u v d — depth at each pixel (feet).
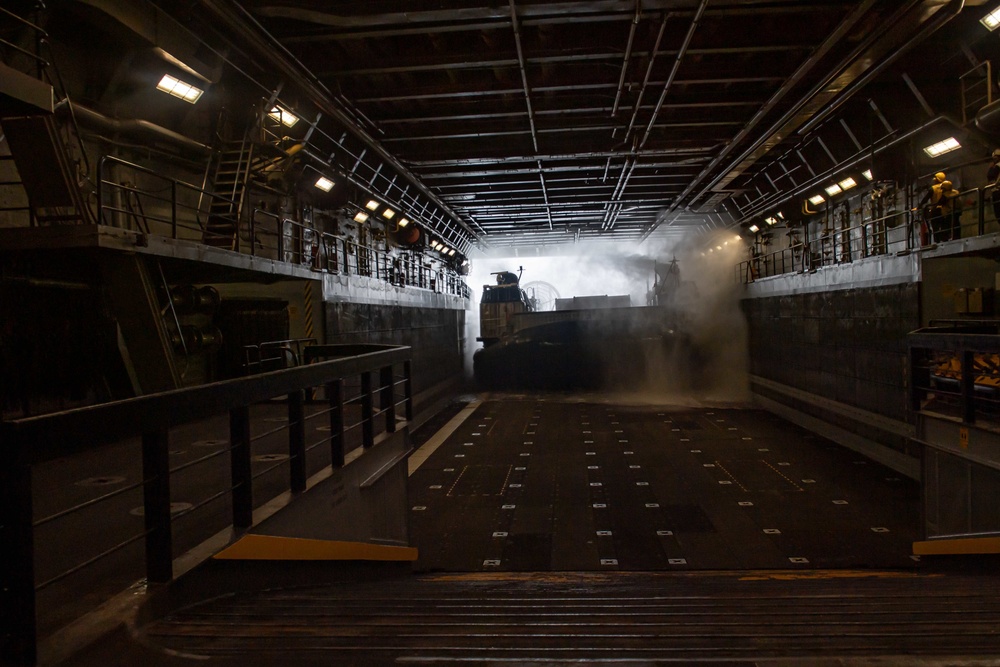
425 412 74.74
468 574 27.58
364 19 38.11
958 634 11.27
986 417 24.43
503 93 54.75
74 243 25.91
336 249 63.67
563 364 91.91
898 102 52.19
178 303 36.68
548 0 37.40
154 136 38.50
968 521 23.63
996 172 37.22
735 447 54.03
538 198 100.01
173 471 11.78
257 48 40.19
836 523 34.83
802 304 67.87
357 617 12.19
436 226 109.81
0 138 28.76
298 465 16.75
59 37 32.27
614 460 49.65
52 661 8.66
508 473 46.68
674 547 31.60
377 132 63.72
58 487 19.51
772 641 11.05
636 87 52.80
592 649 10.21
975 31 40.81
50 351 30.91
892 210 58.29
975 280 42.42
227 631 10.81
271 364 45.88
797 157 74.08
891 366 47.11
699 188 93.86
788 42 44.83
